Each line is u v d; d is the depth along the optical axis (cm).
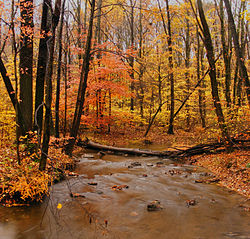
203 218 491
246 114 920
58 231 436
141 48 1919
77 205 554
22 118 720
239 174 736
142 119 1872
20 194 549
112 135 1814
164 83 2188
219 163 902
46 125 551
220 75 1909
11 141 978
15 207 528
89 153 1255
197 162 1029
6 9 517
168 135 1872
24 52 713
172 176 809
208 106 1738
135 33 2525
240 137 981
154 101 2173
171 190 666
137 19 2464
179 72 1858
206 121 1986
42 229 443
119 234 427
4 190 545
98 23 1703
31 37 645
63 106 1266
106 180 764
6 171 603
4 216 487
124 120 1739
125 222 475
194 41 2484
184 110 2089
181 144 1468
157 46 1786
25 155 674
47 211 519
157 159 1128
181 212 521
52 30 551
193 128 2138
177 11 1552
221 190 661
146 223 471
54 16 551
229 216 496
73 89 1309
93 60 1369
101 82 1405
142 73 1844
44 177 554
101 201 584
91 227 453
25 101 725
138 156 1206
